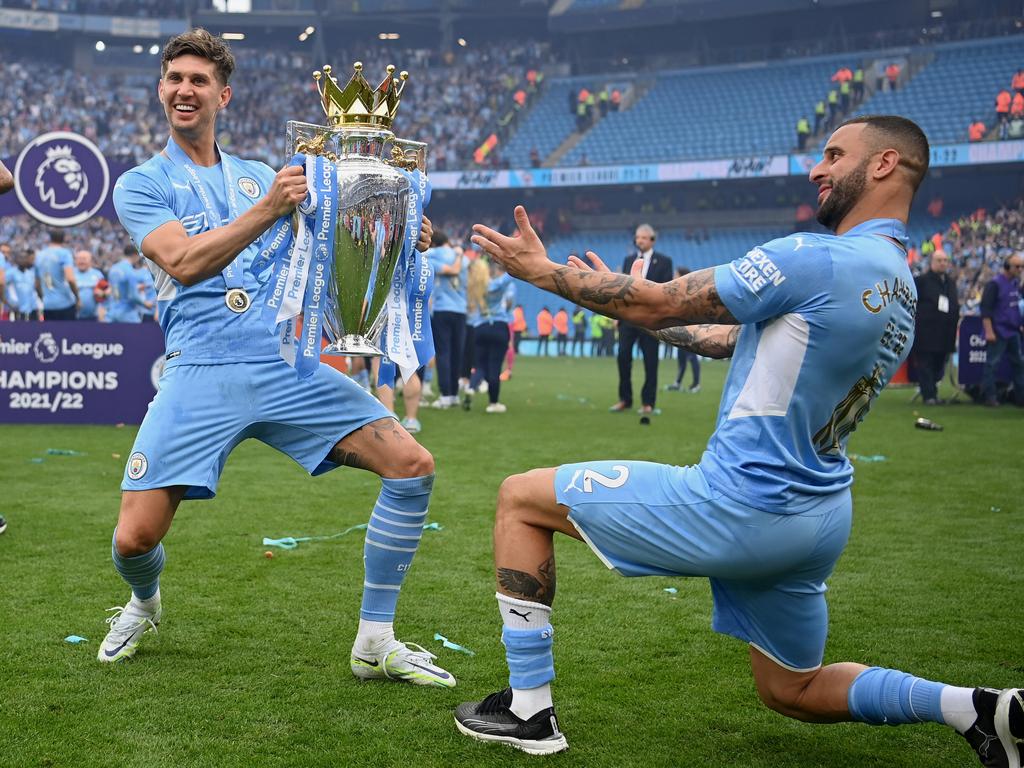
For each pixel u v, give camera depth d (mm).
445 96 39750
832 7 35281
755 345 2354
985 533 5223
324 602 3895
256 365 3074
